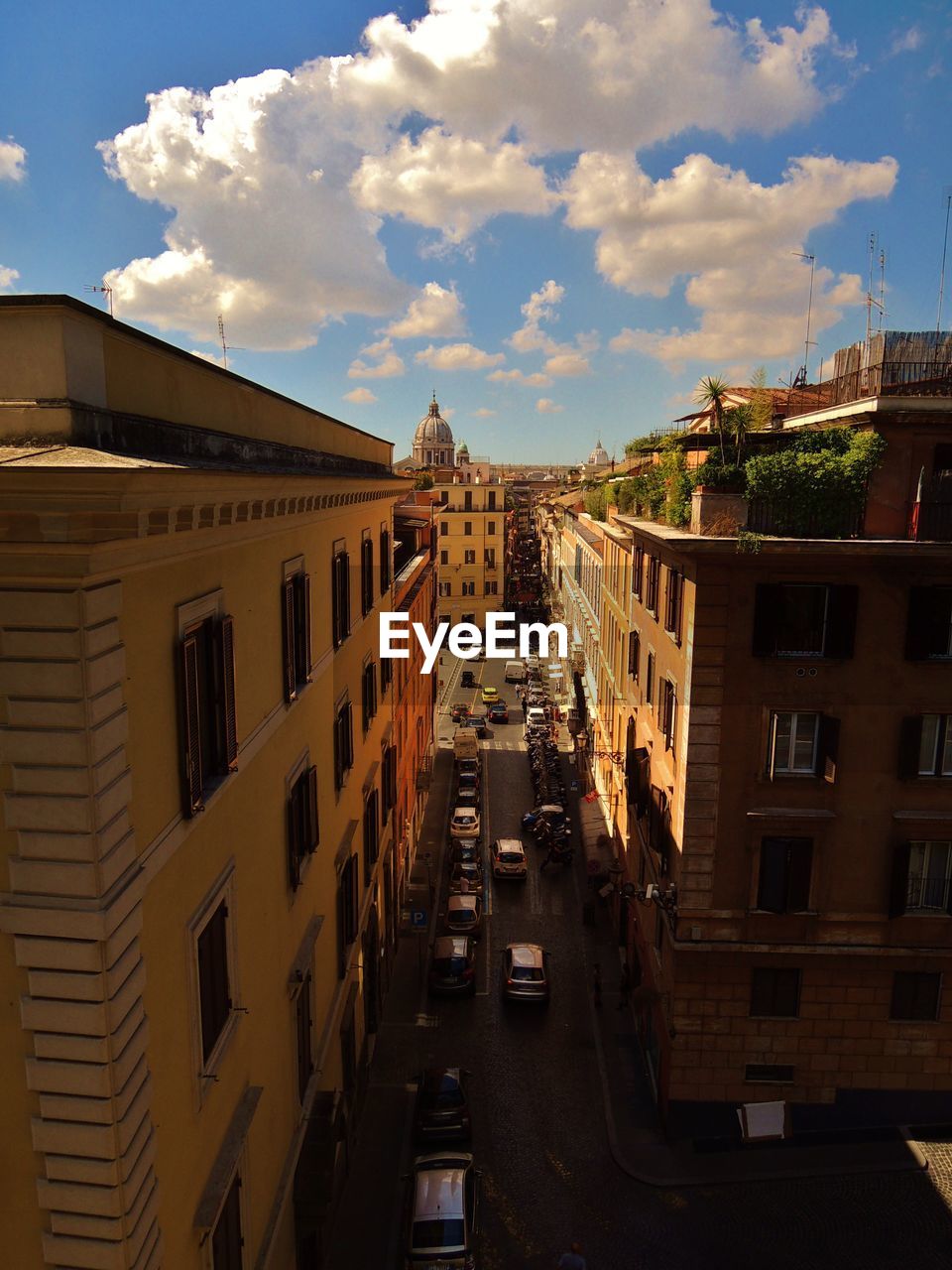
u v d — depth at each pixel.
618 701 34.16
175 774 8.77
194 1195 9.35
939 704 18.36
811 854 18.98
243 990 11.26
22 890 7.17
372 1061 23.70
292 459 13.72
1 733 6.96
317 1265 15.45
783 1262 16.89
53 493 6.17
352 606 20.55
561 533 77.44
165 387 8.92
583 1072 23.39
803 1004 19.69
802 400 25.08
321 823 16.67
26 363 6.84
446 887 36.03
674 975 19.77
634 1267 16.80
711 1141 20.20
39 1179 7.63
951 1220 17.84
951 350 18.38
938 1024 19.69
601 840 35.78
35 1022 7.34
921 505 17.56
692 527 18.58
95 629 6.94
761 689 18.45
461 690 73.19
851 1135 20.12
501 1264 16.88
